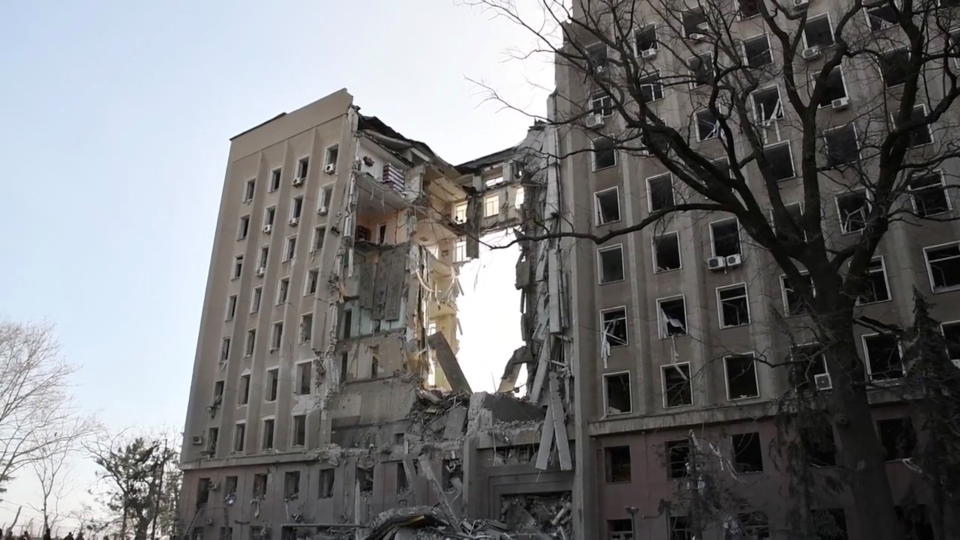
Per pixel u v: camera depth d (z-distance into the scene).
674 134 16.17
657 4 33.06
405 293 43.44
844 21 16.27
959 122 25.55
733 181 16.19
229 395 43.53
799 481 17.61
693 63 21.28
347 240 43.59
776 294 27.56
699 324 28.69
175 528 41.72
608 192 33.47
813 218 15.88
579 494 28.27
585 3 35.22
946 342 17.34
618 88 17.12
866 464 13.99
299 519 37.12
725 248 30.81
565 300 33.19
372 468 36.34
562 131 35.50
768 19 16.69
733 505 24.20
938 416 16.42
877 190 15.30
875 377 24.50
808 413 17.50
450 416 35.91
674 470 27.72
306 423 39.88
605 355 30.38
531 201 38.97
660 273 30.52
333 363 41.12
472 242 47.97
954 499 15.90
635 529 26.97
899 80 18.78
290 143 48.69
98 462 54.84
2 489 43.88
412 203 47.03
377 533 27.91
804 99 29.67
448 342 48.19
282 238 46.12
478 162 50.19
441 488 32.78
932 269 25.52
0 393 42.16
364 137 46.12
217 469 42.03
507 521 30.72
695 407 27.34
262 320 44.34
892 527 13.53
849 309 15.12
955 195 25.20
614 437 28.83
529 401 36.06
